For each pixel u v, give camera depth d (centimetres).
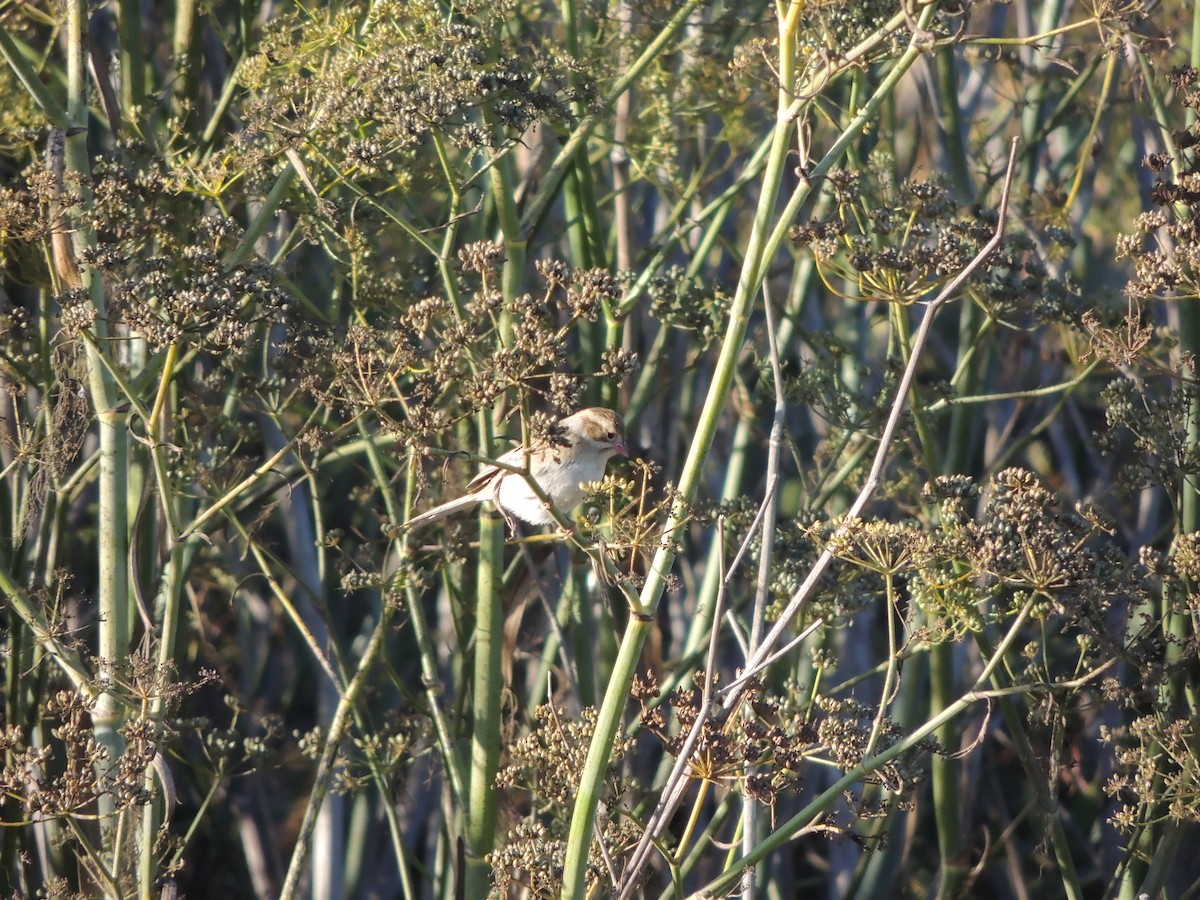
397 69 947
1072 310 1072
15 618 1116
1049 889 1630
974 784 1402
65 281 959
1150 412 985
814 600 1012
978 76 1778
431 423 724
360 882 1625
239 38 1291
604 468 1134
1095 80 1617
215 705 1672
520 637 1456
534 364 733
